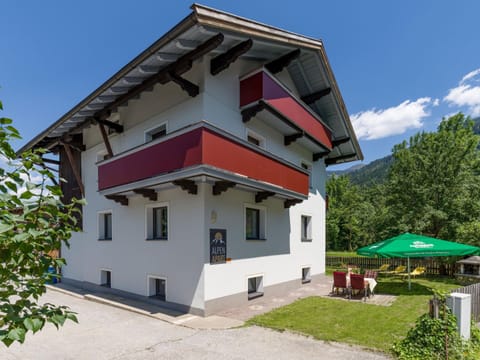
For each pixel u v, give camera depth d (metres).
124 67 7.92
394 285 13.45
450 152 17.55
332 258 22.33
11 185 1.79
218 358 5.20
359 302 9.75
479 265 13.89
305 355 5.33
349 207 40.03
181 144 7.39
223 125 8.91
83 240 12.72
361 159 16.81
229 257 8.83
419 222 17.02
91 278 12.05
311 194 14.27
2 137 1.82
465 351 5.19
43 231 1.76
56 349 5.64
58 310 1.92
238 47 8.12
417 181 18.41
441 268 16.48
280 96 10.01
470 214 16.80
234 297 8.88
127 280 10.24
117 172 9.42
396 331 6.70
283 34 9.10
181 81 8.17
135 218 10.20
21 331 1.64
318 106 14.18
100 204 12.00
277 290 10.96
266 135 10.95
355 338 6.22
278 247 11.25
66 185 14.27
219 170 7.23
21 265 1.86
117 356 5.30
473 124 21.08
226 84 9.19
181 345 5.81
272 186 9.23
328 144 14.05
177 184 7.79
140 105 10.52
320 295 10.91
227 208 8.91
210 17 6.71
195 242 8.21
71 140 12.80
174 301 8.56
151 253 9.46
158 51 7.32
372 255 11.16
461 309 5.49
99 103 9.80
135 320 7.58
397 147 22.11
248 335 6.40
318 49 10.86
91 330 6.75
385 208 22.62
